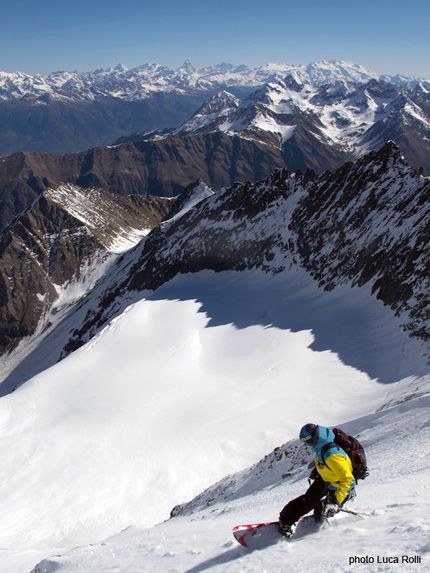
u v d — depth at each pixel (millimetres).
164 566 7148
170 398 54344
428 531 5273
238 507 15461
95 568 8758
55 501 38469
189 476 40875
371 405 42062
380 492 8633
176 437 46406
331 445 6469
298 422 45000
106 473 42156
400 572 4465
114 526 34750
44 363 131125
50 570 10352
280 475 21562
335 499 6383
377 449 16188
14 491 40188
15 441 47812
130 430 48406
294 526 6598
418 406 19516
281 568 5457
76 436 48094
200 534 9453
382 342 55375
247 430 45531
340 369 52938
